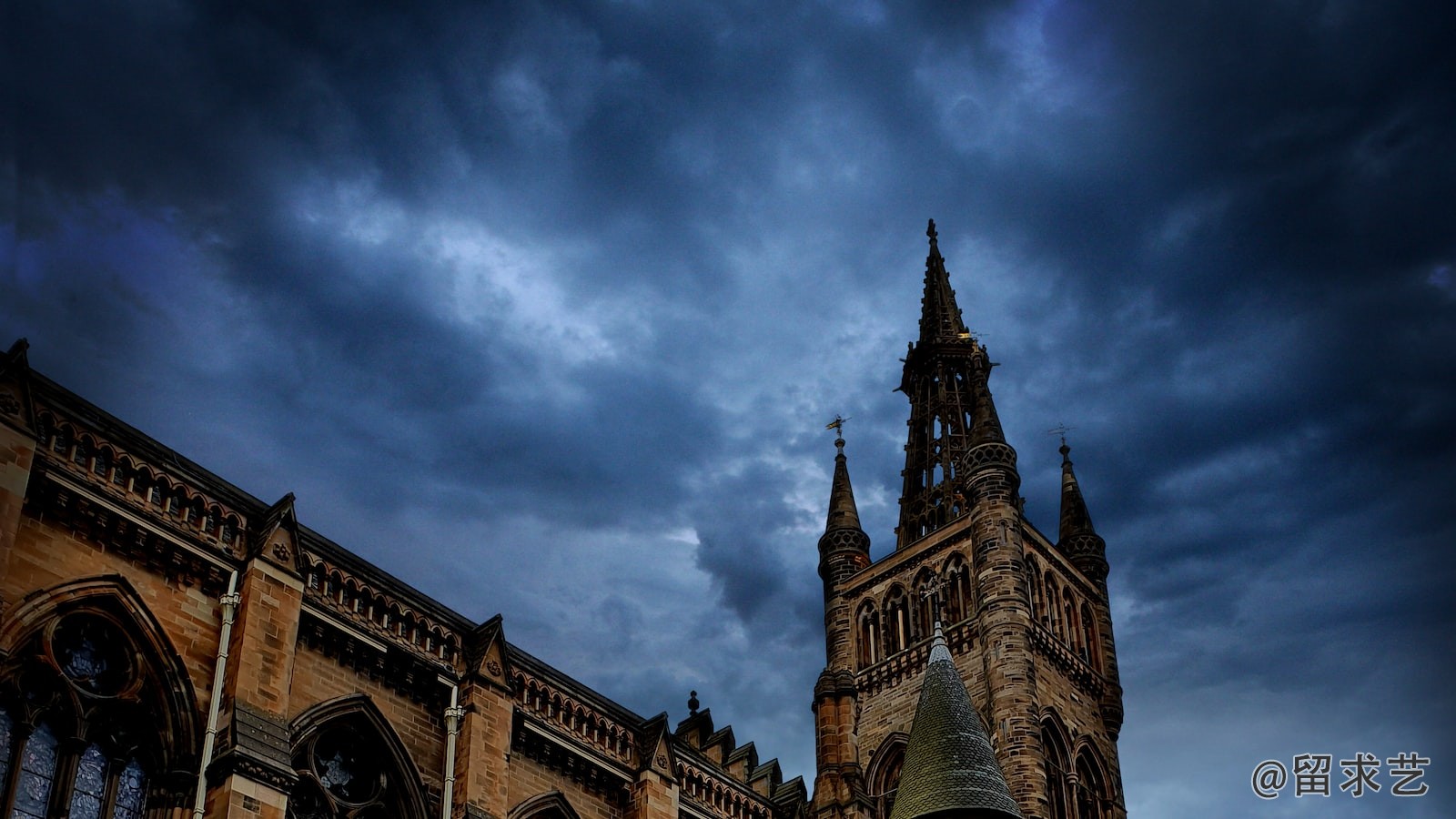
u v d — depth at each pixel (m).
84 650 44.91
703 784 64.44
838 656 95.75
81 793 43.34
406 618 54.31
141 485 47.66
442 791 52.28
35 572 44.00
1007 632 86.12
